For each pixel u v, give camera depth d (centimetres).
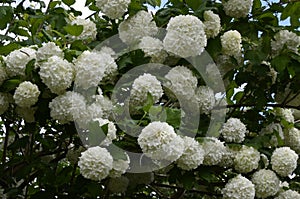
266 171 204
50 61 188
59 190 204
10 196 207
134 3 203
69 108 187
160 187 233
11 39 219
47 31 218
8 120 210
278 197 207
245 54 211
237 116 224
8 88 193
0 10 219
